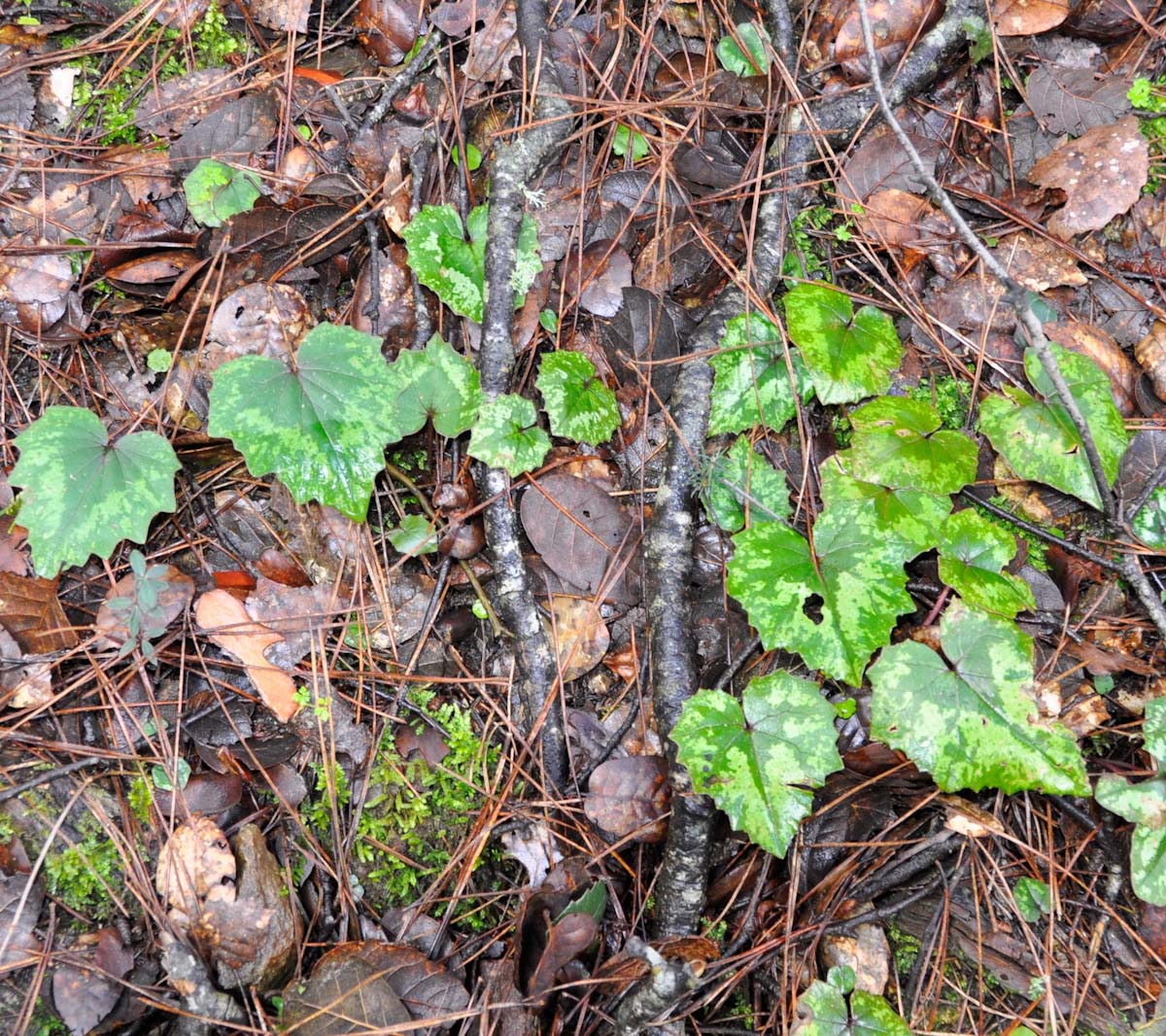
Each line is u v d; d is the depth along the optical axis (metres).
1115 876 0.49
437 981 0.47
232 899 0.46
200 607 0.50
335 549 0.52
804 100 0.55
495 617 0.52
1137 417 0.53
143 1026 0.46
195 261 0.53
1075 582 0.52
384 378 0.51
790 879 0.49
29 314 0.52
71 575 0.50
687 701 0.48
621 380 0.54
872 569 0.49
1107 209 0.54
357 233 0.54
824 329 0.52
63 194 0.54
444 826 0.50
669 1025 0.47
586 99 0.54
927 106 0.56
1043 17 0.55
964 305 0.55
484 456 0.50
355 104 0.56
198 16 0.56
